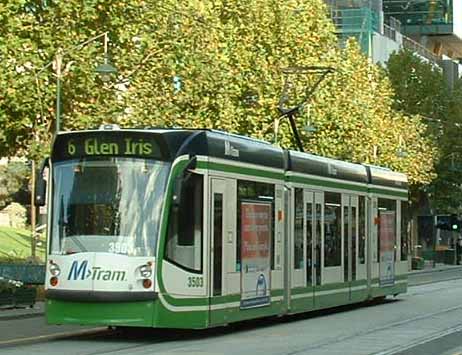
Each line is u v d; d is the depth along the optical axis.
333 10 94.81
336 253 29.62
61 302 20.78
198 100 40.00
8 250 58.56
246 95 50.22
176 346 20.48
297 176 26.83
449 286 49.41
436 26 133.50
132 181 21.00
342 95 54.38
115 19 36.06
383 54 98.56
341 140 54.72
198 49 39.31
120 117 36.78
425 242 100.25
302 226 27.08
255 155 24.36
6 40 34.00
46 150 35.00
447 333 24.17
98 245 20.78
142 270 20.44
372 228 33.12
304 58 51.41
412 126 72.44
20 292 32.22
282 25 50.75
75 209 21.19
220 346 20.48
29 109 34.72
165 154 21.03
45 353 18.84
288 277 26.08
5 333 24.03
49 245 21.22
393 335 23.45
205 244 21.66
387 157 65.25
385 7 134.38
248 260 23.69
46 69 34.81
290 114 44.88
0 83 33.62
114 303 20.38
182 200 21.17
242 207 23.45
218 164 22.34
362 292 31.91
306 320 28.08
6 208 84.69
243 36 50.03
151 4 37.09
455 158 83.31
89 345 20.67
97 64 35.69
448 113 82.25
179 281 20.94
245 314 23.44
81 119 35.91
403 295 40.78
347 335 23.33
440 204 86.06
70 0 35.03
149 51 37.31
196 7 40.06
